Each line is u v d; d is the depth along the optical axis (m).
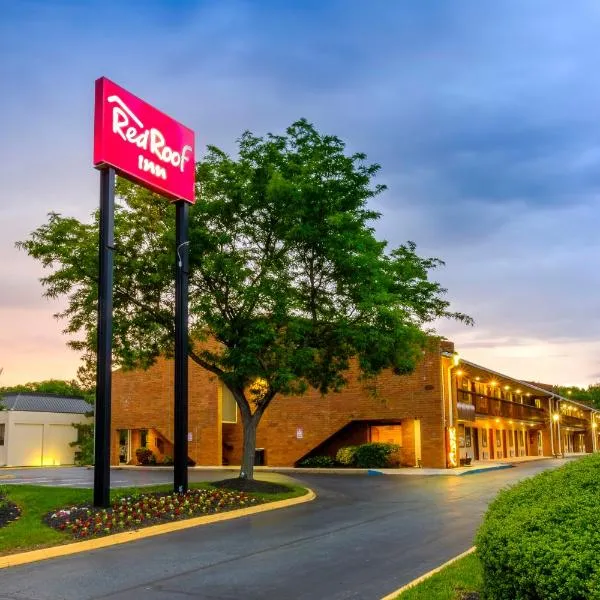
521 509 5.57
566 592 4.15
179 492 16.06
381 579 8.19
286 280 18.83
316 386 20.61
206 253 18.58
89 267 17.78
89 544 10.80
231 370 19.50
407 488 21.56
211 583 8.16
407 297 20.75
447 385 33.38
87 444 49.25
